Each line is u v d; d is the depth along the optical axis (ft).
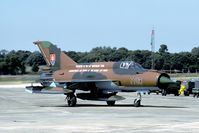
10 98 308.19
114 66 227.61
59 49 253.85
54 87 228.63
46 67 256.93
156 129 123.85
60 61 252.01
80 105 233.35
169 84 208.54
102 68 231.71
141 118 156.76
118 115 169.37
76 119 153.48
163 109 201.16
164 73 212.84
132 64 221.46
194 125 133.80
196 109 201.26
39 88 229.86
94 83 231.91
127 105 231.91
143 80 212.64
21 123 140.26
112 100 224.12
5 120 150.41
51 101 274.36
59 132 117.70
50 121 146.51
